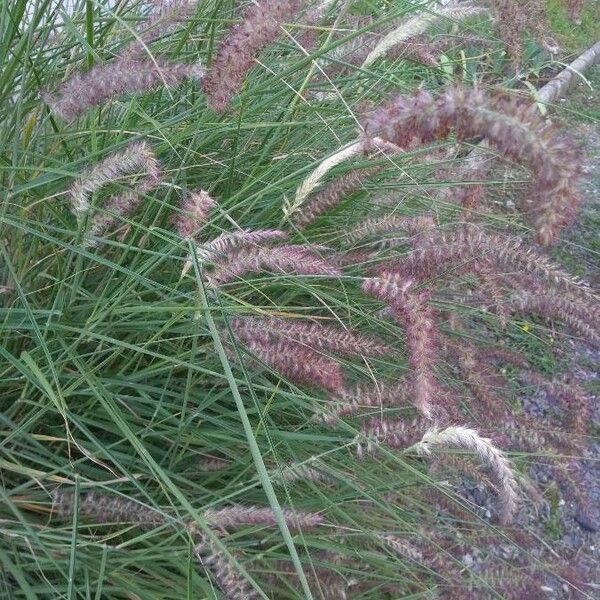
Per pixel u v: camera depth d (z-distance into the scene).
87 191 0.51
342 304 0.64
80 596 0.52
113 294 0.63
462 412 0.73
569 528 0.90
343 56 0.76
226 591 0.50
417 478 0.67
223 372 0.64
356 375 0.74
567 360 1.10
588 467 0.98
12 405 0.58
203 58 0.76
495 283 0.72
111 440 0.63
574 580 0.69
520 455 0.64
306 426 0.69
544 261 0.56
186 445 0.61
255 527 0.56
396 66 0.92
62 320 0.60
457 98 0.36
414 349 0.48
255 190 0.73
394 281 0.49
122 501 0.55
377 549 0.68
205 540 0.46
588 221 1.34
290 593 0.59
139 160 0.49
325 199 0.66
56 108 0.52
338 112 0.80
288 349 0.54
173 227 0.71
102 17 0.73
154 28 0.62
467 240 0.55
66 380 0.61
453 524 0.77
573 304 0.62
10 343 0.62
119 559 0.52
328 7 0.81
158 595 0.54
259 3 0.54
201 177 0.76
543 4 0.78
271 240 0.67
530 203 0.37
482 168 0.78
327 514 0.64
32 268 0.63
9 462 0.56
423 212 0.84
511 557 0.80
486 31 0.98
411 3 0.86
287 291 0.74
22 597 0.53
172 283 0.68
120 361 0.66
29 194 0.62
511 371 1.04
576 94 1.79
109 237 0.67
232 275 0.53
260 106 0.69
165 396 0.65
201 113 0.70
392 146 0.55
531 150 0.35
